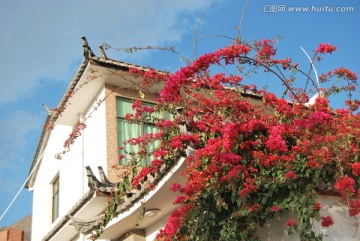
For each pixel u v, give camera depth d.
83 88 10.91
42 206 14.66
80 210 8.45
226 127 6.07
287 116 6.53
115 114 10.63
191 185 5.93
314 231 5.67
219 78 6.90
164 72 7.48
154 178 6.81
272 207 5.57
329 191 5.94
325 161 5.59
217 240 6.02
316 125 6.05
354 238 5.88
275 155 5.82
